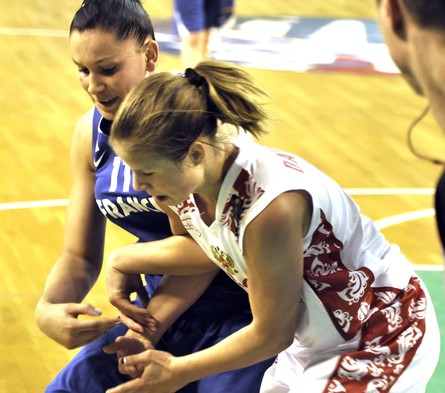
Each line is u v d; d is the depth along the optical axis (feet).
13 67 46.19
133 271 13.17
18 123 38.06
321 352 12.44
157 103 10.47
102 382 13.85
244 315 13.82
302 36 53.42
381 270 12.51
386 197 31.50
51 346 22.07
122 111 10.58
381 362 12.16
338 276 11.85
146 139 10.41
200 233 12.01
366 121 39.78
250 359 11.80
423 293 13.02
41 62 47.29
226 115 10.79
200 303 13.92
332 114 40.50
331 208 11.45
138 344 13.20
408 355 12.25
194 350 13.91
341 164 34.53
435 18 5.22
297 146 36.24
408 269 13.03
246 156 11.14
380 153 35.81
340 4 61.36
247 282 11.59
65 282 14.15
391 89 44.60
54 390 13.87
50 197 30.78
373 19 57.93
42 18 56.03
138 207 13.51
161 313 13.29
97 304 23.57
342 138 37.45
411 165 34.63
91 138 13.98
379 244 12.81
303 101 42.22
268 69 46.98
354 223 12.09
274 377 13.07
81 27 12.71
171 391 12.37
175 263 12.85
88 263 14.61
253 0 61.57
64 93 42.47
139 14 12.91
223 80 10.76
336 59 49.32
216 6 41.04
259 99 10.97
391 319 12.36
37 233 28.02
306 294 11.89
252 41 52.01
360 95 43.50
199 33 40.96
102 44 12.59
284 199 10.89
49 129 37.50
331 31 54.75
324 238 11.57
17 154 34.50
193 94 10.69
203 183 11.19
